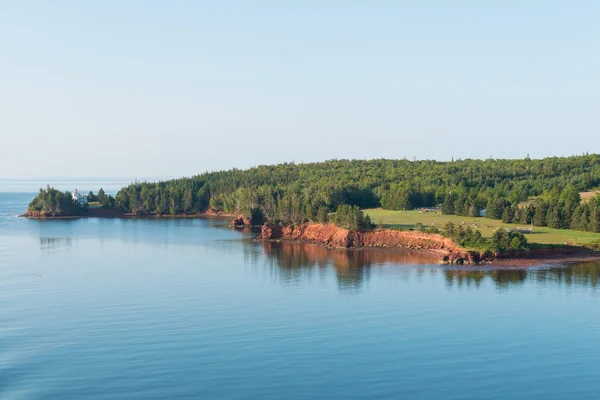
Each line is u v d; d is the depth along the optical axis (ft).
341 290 463.83
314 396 264.93
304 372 290.97
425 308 406.82
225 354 314.76
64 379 283.59
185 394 267.39
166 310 402.72
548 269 541.75
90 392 269.85
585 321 372.79
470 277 510.58
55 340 337.72
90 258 636.48
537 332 351.46
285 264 592.60
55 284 488.44
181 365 299.99
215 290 465.47
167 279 511.81
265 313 394.52
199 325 366.43
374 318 381.81
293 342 334.03
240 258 634.84
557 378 284.20
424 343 332.60
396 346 327.67
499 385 276.41
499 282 487.61
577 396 265.34
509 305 412.36
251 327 361.92
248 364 301.02
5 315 388.57
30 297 439.63
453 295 443.32
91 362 304.30
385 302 423.64
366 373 289.74
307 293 454.40
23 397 265.34
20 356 313.12
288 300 431.02
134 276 526.16
